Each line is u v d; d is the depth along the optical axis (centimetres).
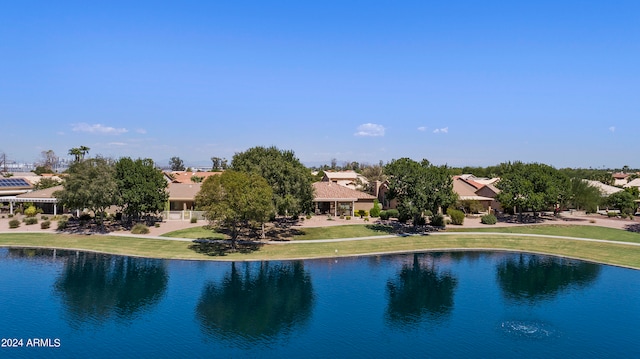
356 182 9906
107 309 3119
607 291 3631
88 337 2652
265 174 5156
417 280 3909
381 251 4878
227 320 2956
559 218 6912
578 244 5175
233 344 2586
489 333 2770
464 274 4125
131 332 2734
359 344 2606
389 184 5812
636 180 9975
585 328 2859
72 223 5972
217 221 4659
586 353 2500
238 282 3775
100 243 4975
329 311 3142
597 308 3228
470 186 8006
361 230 5747
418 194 5500
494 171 13100
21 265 4197
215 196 4628
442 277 4016
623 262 4516
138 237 5209
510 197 6425
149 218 6284
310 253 4688
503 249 5078
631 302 3353
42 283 3675
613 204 7394
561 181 6906
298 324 2900
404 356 2450
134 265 4225
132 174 5678
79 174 5428
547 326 2877
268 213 4619
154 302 3275
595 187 7412
